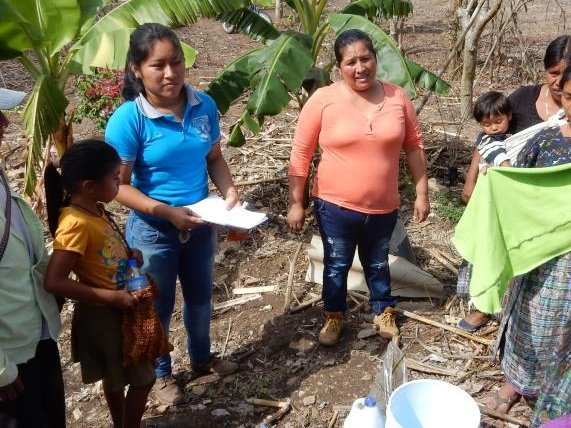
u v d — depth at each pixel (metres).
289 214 3.67
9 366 2.27
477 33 6.70
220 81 5.01
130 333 2.79
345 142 3.37
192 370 3.76
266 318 4.21
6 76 9.20
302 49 4.58
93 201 2.65
